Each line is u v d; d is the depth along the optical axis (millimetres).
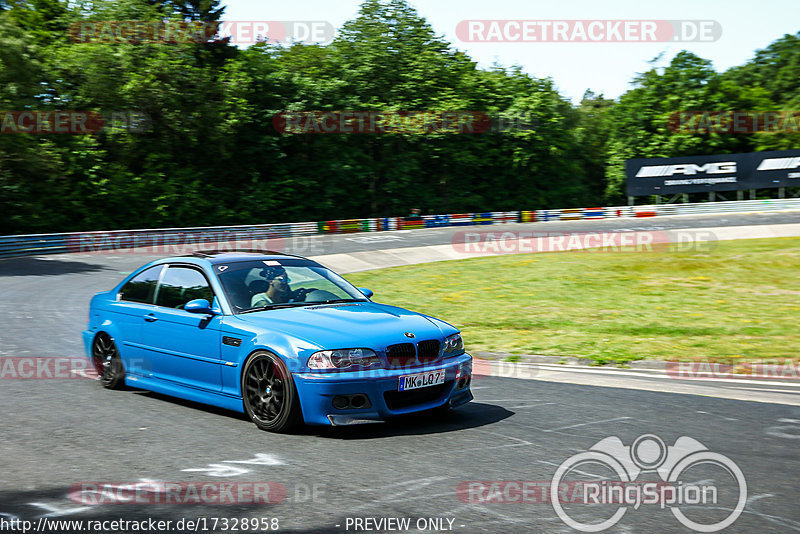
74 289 16109
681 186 45750
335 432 5258
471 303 13602
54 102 36062
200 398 5840
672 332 10133
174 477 4230
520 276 17891
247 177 43906
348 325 5371
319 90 44188
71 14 42125
